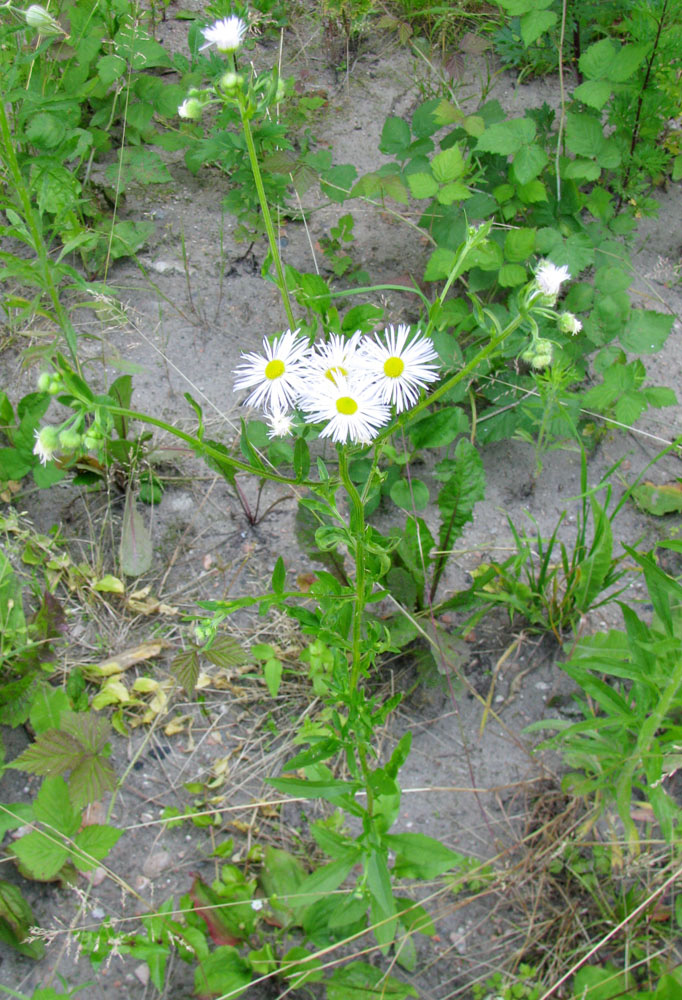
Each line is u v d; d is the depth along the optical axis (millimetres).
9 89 489
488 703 447
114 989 398
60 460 481
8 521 486
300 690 458
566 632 478
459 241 532
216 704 456
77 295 579
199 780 439
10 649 443
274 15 747
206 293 591
